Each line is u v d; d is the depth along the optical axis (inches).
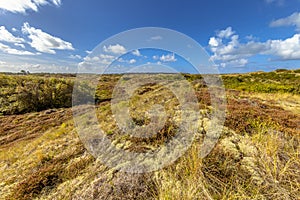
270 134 136.2
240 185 89.4
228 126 156.1
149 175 100.8
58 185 113.1
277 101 336.8
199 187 87.8
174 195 83.9
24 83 689.6
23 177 137.3
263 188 87.0
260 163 103.1
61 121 411.8
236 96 344.8
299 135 140.3
